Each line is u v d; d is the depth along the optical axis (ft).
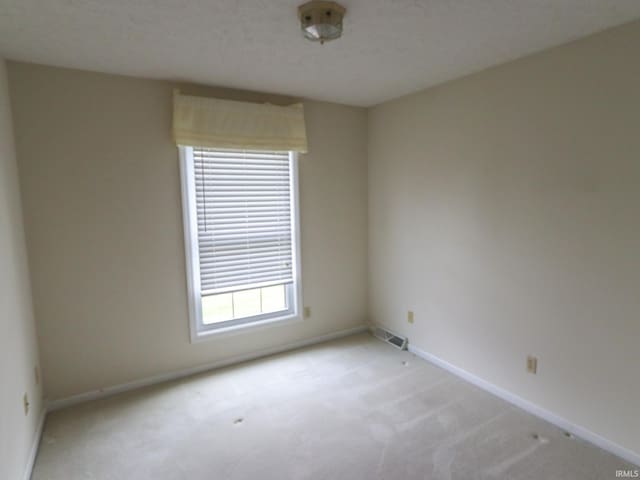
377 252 11.96
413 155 10.25
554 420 7.43
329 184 11.35
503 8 5.45
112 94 8.20
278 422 7.61
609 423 6.61
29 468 6.27
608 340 6.53
